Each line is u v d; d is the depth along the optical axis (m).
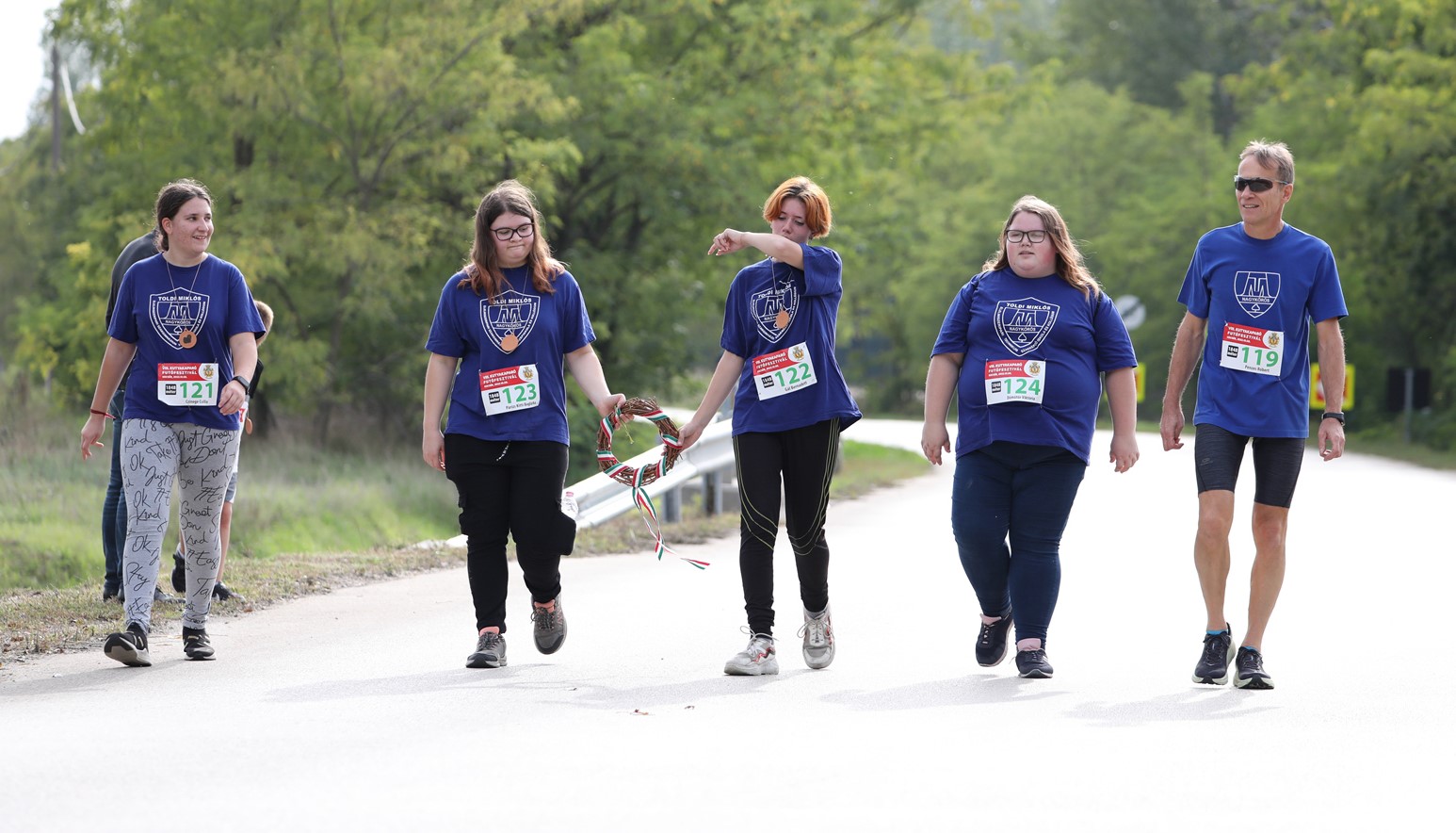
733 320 17.06
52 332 54.19
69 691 15.52
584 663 17.42
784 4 59.31
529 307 17.08
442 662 17.36
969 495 16.83
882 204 73.56
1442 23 83.06
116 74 53.41
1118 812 11.02
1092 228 131.75
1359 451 79.88
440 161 50.38
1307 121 111.56
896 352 157.50
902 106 69.62
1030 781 11.89
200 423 17.20
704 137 57.75
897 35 76.19
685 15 59.78
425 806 11.01
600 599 22.75
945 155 143.12
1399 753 13.01
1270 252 16.64
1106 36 164.88
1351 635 19.86
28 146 81.44
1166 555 28.94
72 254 51.81
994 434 16.55
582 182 59.41
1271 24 129.62
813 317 16.81
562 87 55.41
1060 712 14.68
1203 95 132.62
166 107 53.09
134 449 17.06
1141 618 21.20
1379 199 90.50
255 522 29.77
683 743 13.19
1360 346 105.19
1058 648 18.72
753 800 11.25
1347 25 97.62
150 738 13.25
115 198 54.12
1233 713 14.71
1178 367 17.33
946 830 10.52
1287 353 16.50
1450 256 88.31
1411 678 16.75
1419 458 73.44
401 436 55.44
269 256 48.91
